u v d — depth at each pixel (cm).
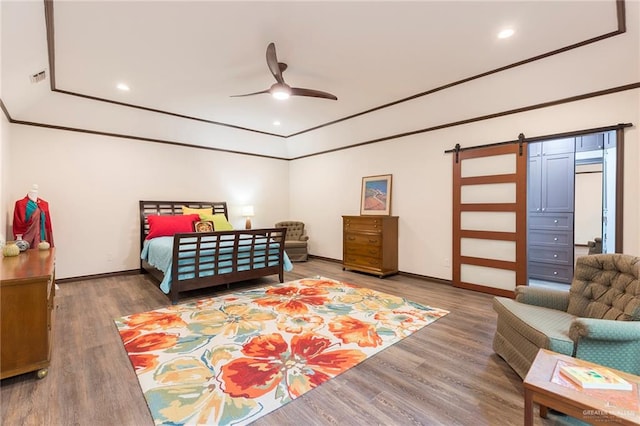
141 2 226
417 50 300
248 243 434
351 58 315
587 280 220
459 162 435
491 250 405
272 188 714
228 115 512
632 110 299
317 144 648
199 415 169
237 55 309
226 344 255
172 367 218
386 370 218
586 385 129
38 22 239
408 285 450
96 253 483
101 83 375
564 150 459
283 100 437
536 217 489
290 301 370
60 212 452
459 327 294
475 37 276
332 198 642
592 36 273
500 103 381
